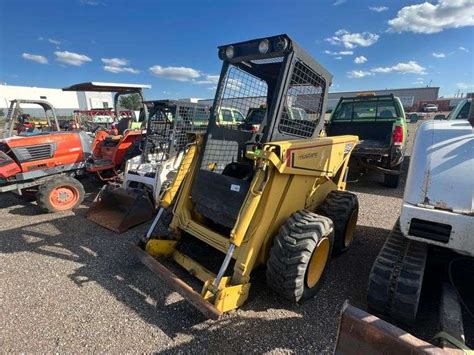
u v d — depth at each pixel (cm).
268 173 222
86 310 243
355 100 647
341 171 360
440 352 97
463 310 234
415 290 191
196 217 296
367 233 394
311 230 229
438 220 167
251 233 230
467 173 167
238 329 224
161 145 520
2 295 262
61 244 360
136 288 273
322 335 219
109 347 207
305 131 284
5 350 203
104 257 329
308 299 255
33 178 498
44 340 212
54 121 604
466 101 474
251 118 323
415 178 180
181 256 283
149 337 215
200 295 212
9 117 568
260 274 294
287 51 231
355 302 254
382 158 584
